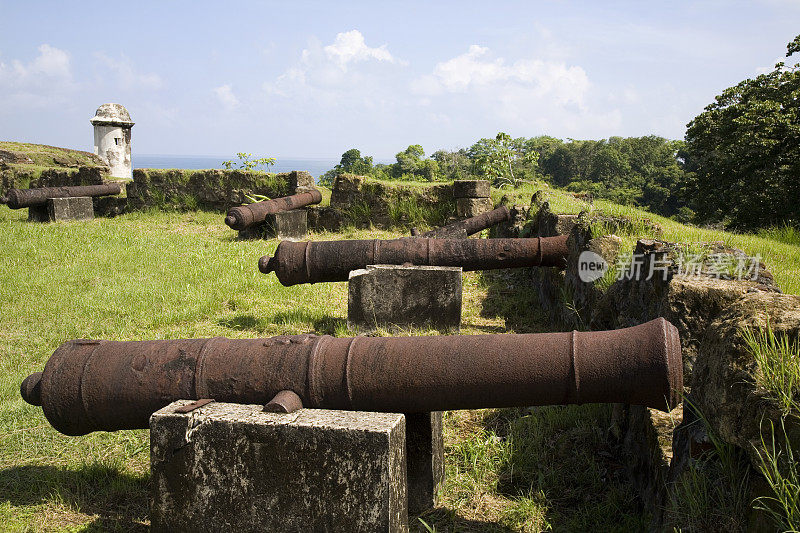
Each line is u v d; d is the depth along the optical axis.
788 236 9.18
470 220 11.46
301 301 8.68
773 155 23.56
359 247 7.39
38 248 11.76
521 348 3.33
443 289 7.09
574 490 3.89
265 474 3.03
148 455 4.48
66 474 4.17
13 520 3.62
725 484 2.58
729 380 2.54
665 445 3.29
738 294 3.68
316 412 3.20
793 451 2.23
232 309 8.39
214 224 15.27
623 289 5.04
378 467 2.88
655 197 69.56
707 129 26.42
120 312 8.02
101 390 3.54
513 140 26.44
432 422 3.80
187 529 3.15
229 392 3.46
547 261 7.35
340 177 14.42
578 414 4.72
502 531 3.53
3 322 7.70
